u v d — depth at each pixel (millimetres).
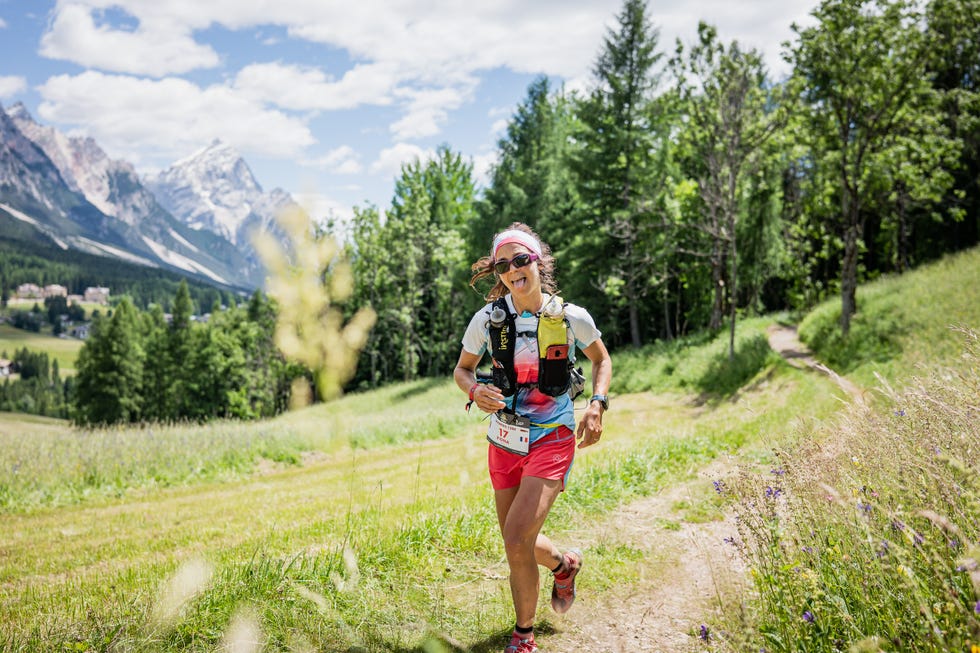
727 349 24250
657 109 31500
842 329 19203
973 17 18562
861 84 18984
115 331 91812
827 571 2748
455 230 51156
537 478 3121
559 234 37125
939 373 4195
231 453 14109
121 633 3162
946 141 20891
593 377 3283
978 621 1878
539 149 43344
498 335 3236
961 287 17047
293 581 3863
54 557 7145
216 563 4895
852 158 20188
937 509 2492
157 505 10844
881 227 32281
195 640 3129
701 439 9156
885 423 3453
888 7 18500
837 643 2467
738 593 3334
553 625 3648
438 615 3631
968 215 33406
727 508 5770
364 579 4082
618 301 35031
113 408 89125
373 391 43594
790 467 3393
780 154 27516
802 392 14398
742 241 33594
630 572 4449
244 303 84625
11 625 3785
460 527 5207
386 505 7637
